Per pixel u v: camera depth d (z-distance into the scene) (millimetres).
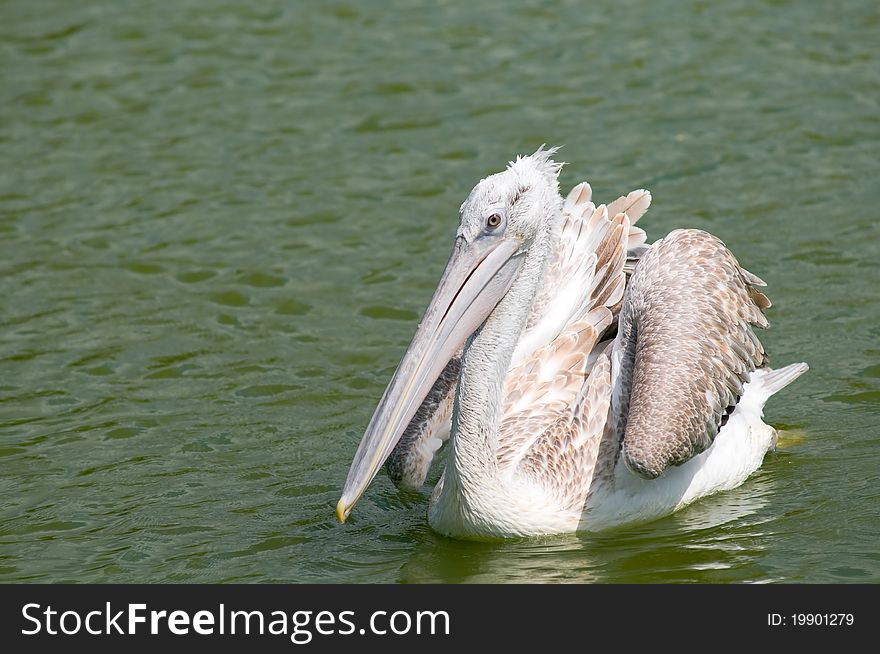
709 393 12086
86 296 17266
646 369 12141
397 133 21359
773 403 14414
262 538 12359
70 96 22984
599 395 12719
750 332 12914
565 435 12516
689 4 25438
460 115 21781
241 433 14266
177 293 17297
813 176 19391
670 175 19578
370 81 23047
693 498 12695
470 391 11812
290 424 14422
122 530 12516
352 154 20812
